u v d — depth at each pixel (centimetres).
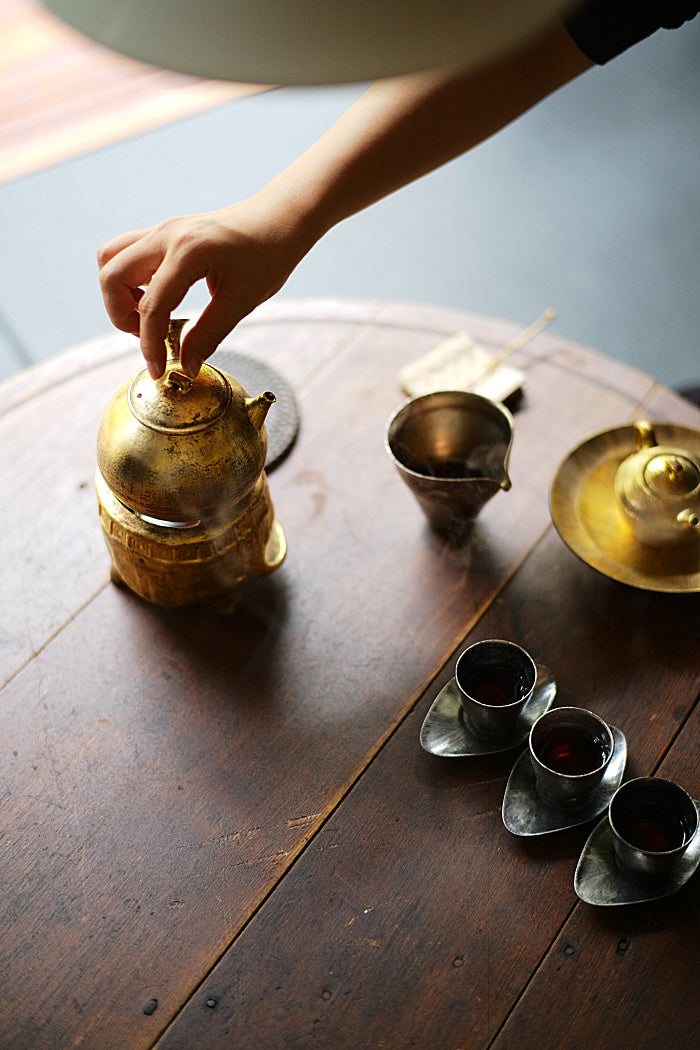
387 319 118
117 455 77
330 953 72
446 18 34
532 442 105
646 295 209
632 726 84
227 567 87
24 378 112
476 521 99
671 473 87
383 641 90
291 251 80
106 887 76
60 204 232
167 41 35
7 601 94
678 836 74
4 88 259
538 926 73
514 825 77
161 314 73
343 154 82
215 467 77
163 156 243
